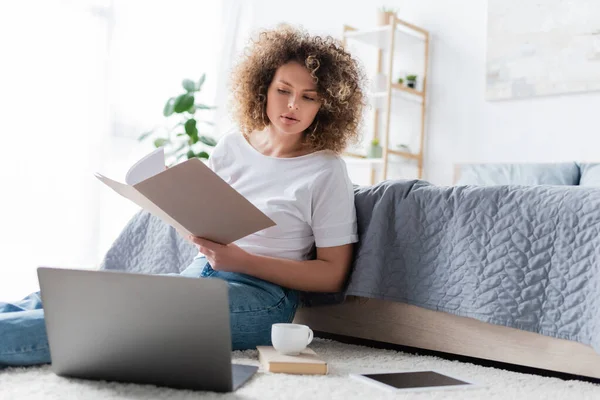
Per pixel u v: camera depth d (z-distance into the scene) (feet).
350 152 13.00
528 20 11.22
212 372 3.47
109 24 12.09
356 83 5.66
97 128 11.85
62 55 11.35
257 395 3.45
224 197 4.13
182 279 3.34
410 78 12.50
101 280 3.48
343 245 5.29
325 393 3.55
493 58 11.63
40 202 11.04
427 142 12.54
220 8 14.17
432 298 5.00
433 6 12.54
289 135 5.36
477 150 11.87
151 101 12.91
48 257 11.14
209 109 12.56
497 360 4.69
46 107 11.14
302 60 5.21
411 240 5.20
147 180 4.09
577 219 4.43
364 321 5.52
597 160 10.51
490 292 4.69
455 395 3.67
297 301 5.36
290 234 5.20
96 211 11.76
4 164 10.61
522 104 11.35
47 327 3.68
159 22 13.03
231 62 14.38
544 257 4.53
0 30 10.55
